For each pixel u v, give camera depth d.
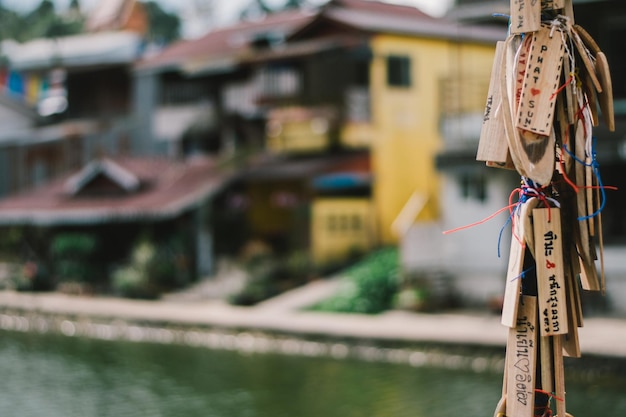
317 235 30.14
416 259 23.75
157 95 39.00
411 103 31.61
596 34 20.91
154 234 33.25
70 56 42.72
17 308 29.36
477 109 23.19
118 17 49.31
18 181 43.34
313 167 29.78
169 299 29.48
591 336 18.39
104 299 30.52
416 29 31.41
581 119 4.53
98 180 35.00
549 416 4.58
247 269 28.59
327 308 24.73
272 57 32.22
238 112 35.38
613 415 14.58
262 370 19.97
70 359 22.50
